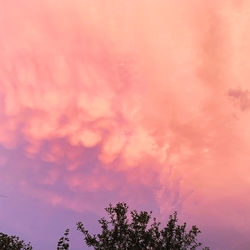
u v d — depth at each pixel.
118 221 21.42
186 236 21.02
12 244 19.31
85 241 21.03
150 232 20.92
